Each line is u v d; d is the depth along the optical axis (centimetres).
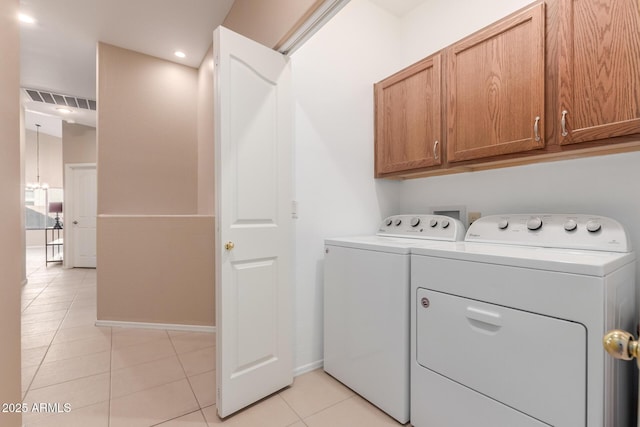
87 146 547
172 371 201
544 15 141
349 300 182
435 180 229
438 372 137
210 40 289
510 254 121
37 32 276
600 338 95
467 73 172
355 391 177
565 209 165
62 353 225
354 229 228
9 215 129
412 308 149
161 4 239
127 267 282
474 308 125
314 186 207
